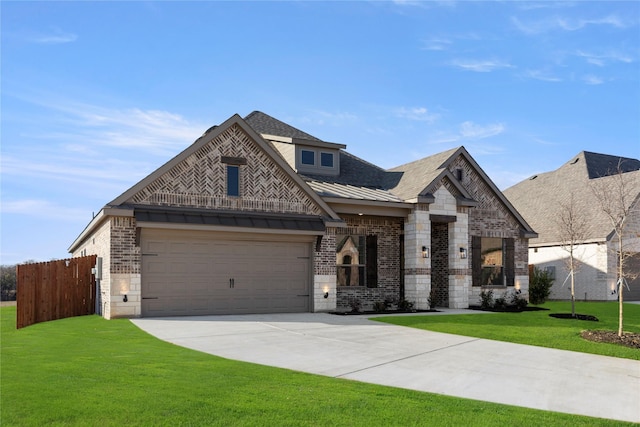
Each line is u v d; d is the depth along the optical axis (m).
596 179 34.16
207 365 10.20
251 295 19.70
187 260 18.70
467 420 7.34
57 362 10.21
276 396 8.11
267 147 20.02
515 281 26.95
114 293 17.47
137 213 17.50
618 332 15.84
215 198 19.12
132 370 9.53
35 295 18.16
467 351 12.94
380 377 9.97
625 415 8.09
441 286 25.28
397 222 24.75
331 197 21.52
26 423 6.52
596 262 30.64
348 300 23.44
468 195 24.69
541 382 10.05
